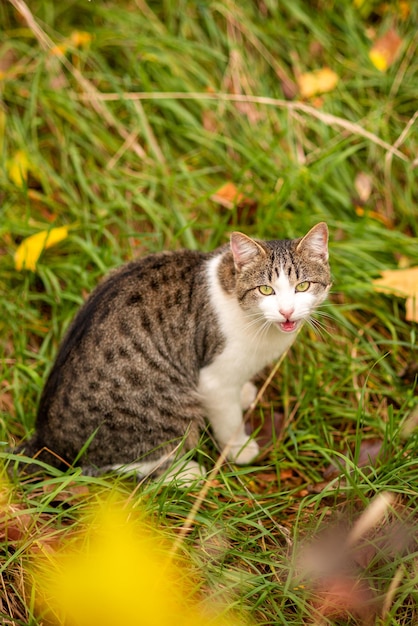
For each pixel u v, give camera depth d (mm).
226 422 4156
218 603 3215
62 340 4176
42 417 3959
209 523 3514
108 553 2676
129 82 5543
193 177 5320
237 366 3975
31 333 4801
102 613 2527
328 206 5395
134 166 5410
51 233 4824
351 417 4359
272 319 3748
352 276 4996
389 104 5719
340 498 3865
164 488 3719
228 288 3906
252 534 3695
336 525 3641
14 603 3230
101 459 3932
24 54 5688
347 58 5969
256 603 3230
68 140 5383
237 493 3859
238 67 5695
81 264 4938
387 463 3811
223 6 5840
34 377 4410
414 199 5492
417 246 5137
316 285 3844
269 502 3877
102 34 5707
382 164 5492
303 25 6074
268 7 6004
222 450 4281
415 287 4684
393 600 3312
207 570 3365
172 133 5543
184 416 4039
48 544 3428
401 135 5336
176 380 3994
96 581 2539
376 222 5297
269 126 5582
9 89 5496
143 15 5883
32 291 4941
